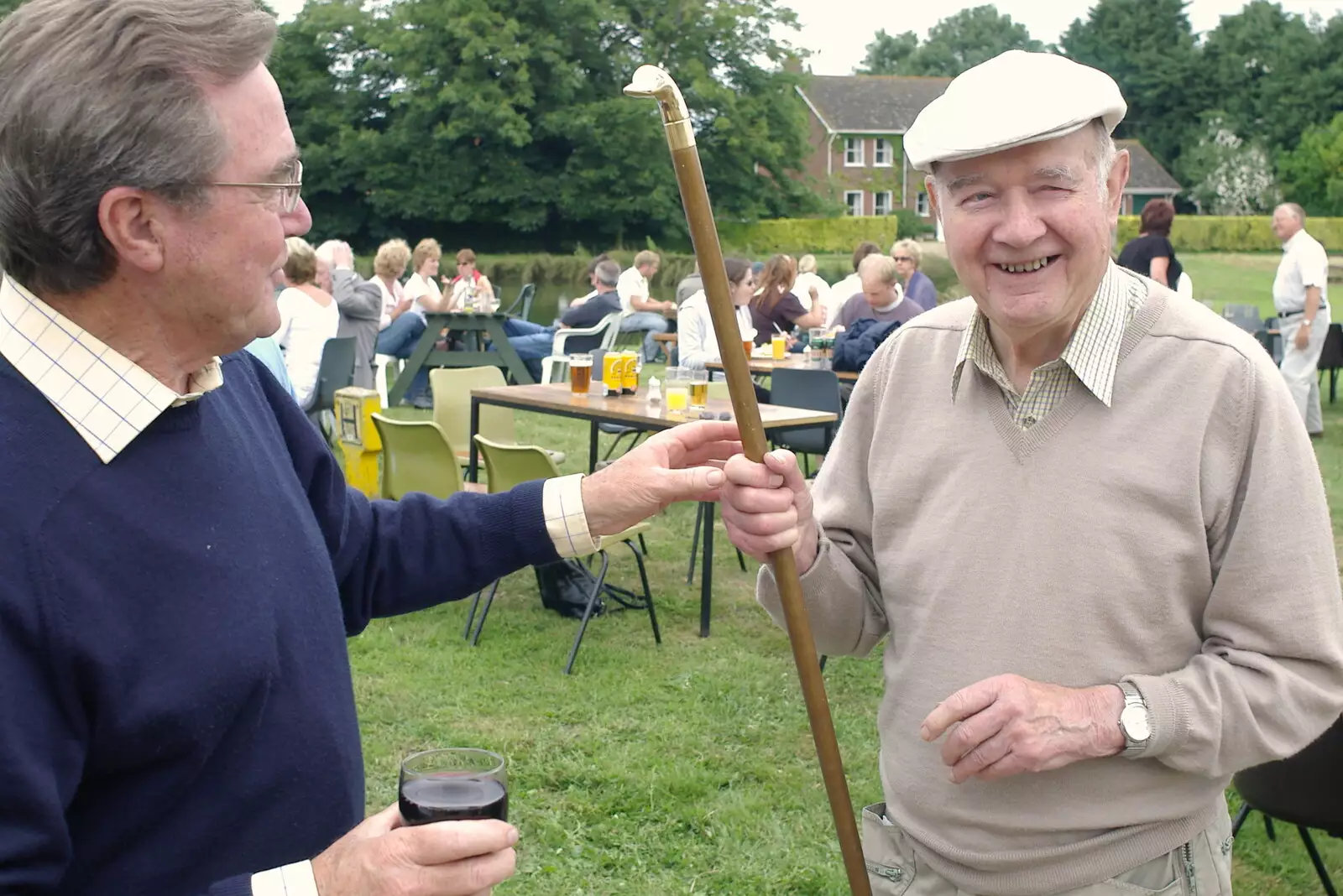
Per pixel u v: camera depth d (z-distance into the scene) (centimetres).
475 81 3534
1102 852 160
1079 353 157
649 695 438
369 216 3722
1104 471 156
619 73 3706
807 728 413
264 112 122
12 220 114
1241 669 153
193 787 122
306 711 130
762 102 3903
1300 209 864
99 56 112
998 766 152
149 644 116
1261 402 153
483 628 505
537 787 365
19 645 109
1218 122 6244
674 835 341
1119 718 151
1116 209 164
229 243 120
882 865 182
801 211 4081
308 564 136
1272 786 248
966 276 158
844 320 844
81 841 118
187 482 122
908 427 175
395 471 513
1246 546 153
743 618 523
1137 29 6619
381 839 110
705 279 147
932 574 168
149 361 123
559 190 3616
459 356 1050
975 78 154
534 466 468
